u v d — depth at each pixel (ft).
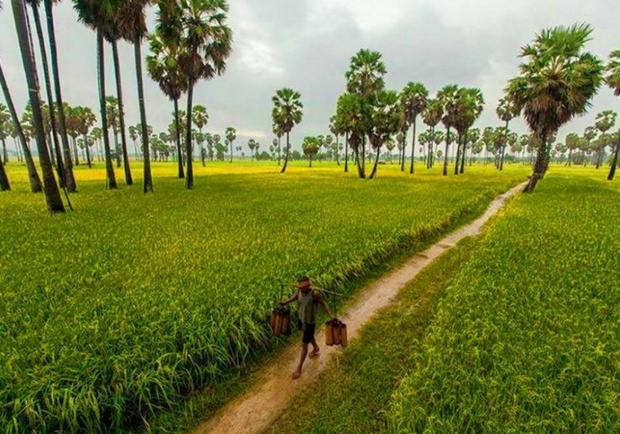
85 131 219.41
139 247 34.04
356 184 109.91
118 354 16.33
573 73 72.23
